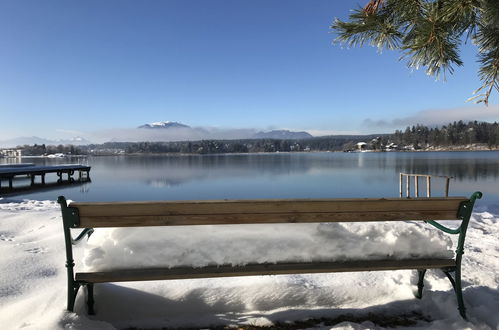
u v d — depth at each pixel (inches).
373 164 2928.2
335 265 91.4
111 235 90.2
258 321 95.0
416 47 102.0
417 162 2962.6
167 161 5032.0
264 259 91.0
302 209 90.4
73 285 88.2
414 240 96.6
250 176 1946.4
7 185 1422.2
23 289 113.3
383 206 92.7
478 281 122.2
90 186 1450.5
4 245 169.5
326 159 4709.6
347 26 119.2
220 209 88.0
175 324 93.5
